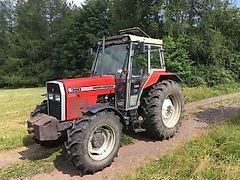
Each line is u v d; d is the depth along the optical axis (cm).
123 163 505
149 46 627
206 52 1856
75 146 453
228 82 1728
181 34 1831
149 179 414
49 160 530
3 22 4197
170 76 692
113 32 2217
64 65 3177
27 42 3672
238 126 650
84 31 2978
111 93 569
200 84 1706
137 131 655
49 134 479
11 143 620
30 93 2014
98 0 2988
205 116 857
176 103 668
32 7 3900
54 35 3766
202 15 1919
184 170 432
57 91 505
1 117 930
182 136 655
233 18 1959
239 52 2041
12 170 491
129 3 2041
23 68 3622
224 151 493
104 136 496
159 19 1947
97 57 621
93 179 450
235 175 403
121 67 579
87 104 528
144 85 616
